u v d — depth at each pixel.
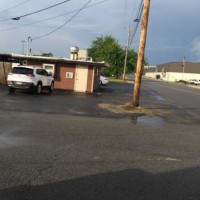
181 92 42.50
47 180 5.93
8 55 30.00
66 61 29.30
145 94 33.06
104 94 28.08
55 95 23.67
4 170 6.36
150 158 7.82
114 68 82.69
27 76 22.62
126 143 9.27
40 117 13.09
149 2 17.75
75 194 5.34
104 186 5.77
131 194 5.46
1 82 31.22
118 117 14.68
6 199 5.04
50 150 8.01
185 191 5.73
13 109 14.91
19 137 9.23
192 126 13.57
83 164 7.02
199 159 7.98
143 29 17.88
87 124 12.12
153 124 13.34
